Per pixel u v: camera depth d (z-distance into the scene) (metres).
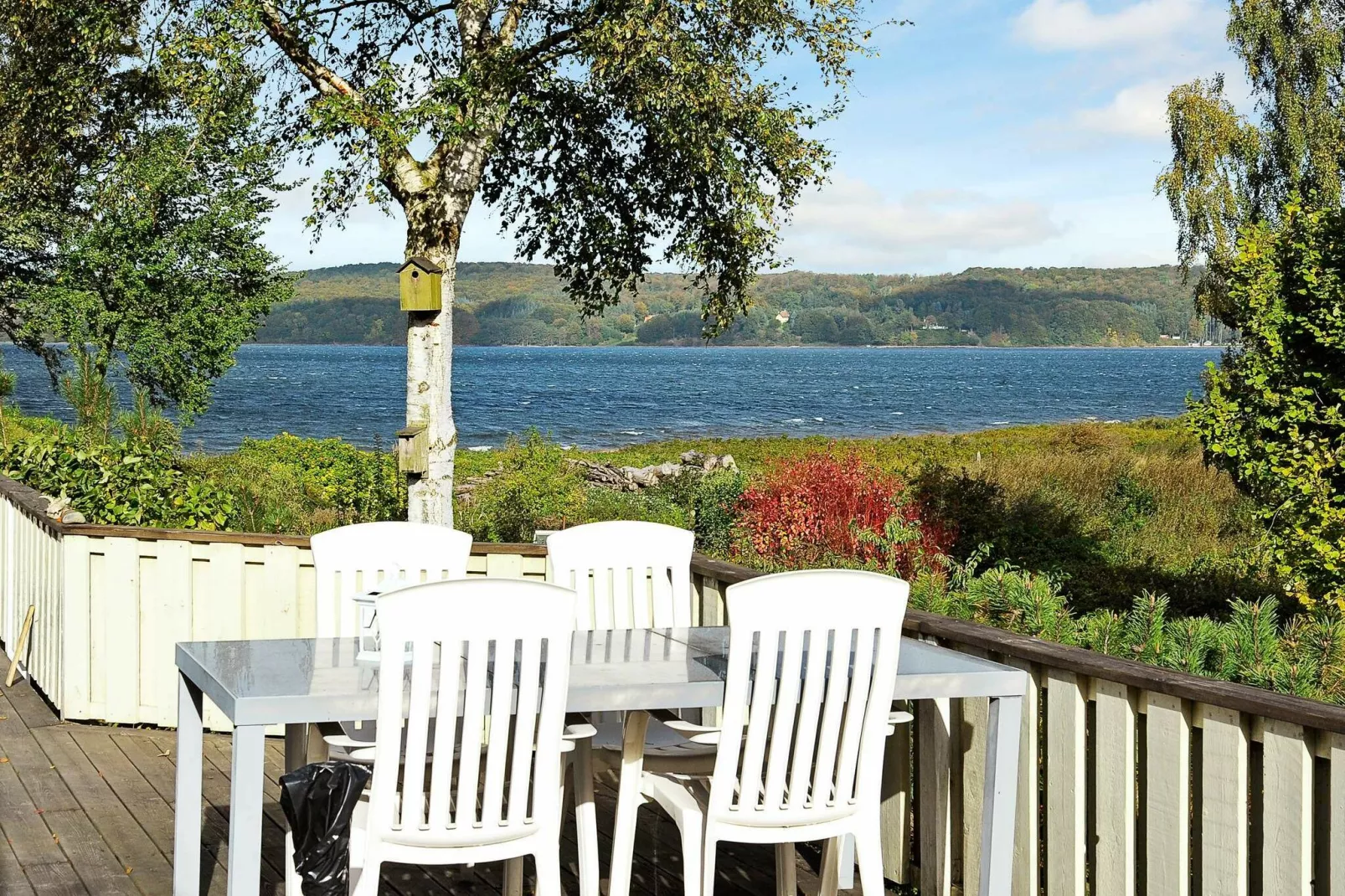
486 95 6.25
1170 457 19.08
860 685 3.00
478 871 4.00
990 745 3.22
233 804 2.79
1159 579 9.91
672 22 6.21
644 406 65.81
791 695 2.95
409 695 2.84
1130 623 4.02
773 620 2.91
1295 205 7.04
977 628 3.58
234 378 94.25
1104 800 3.10
